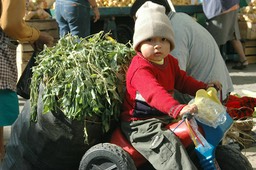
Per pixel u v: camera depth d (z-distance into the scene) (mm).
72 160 3744
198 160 3447
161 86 3254
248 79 8844
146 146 3299
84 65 3529
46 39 4562
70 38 3779
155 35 3365
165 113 3428
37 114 3637
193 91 3674
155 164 3236
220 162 3488
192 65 4375
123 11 9094
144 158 3426
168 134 3236
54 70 3539
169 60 3604
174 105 3150
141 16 3436
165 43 3414
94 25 9242
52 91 3475
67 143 3594
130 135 3402
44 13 8336
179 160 3162
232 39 9680
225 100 4480
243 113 4285
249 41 10523
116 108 3533
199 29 4402
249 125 4266
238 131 3951
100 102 3459
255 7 10547
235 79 8836
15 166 3961
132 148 3406
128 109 3465
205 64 4352
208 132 3250
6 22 4246
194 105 3125
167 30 3404
